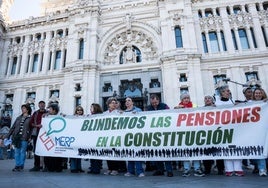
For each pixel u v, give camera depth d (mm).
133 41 30031
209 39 28344
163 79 26234
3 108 31328
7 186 5383
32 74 32031
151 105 8633
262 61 25703
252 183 5438
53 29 33656
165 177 7078
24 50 33562
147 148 7551
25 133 9672
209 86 26016
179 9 28312
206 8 29547
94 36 29875
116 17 31266
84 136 8492
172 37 27359
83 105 26766
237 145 6957
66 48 32125
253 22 27594
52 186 5367
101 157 7977
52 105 10008
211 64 26781
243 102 7391
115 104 8875
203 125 7395
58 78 30797
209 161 8148
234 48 27094
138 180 6383
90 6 31172
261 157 6664
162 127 7660
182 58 25703
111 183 5824
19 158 9555
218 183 5586
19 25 35000
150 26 29500
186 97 9266
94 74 28078
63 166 10867
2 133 29531
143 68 28172
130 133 7875
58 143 8805
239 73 25766
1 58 34031
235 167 7113
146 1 30688
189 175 7344
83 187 5207
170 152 7336
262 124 6949
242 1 28766
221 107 7504
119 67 28797
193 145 7258
